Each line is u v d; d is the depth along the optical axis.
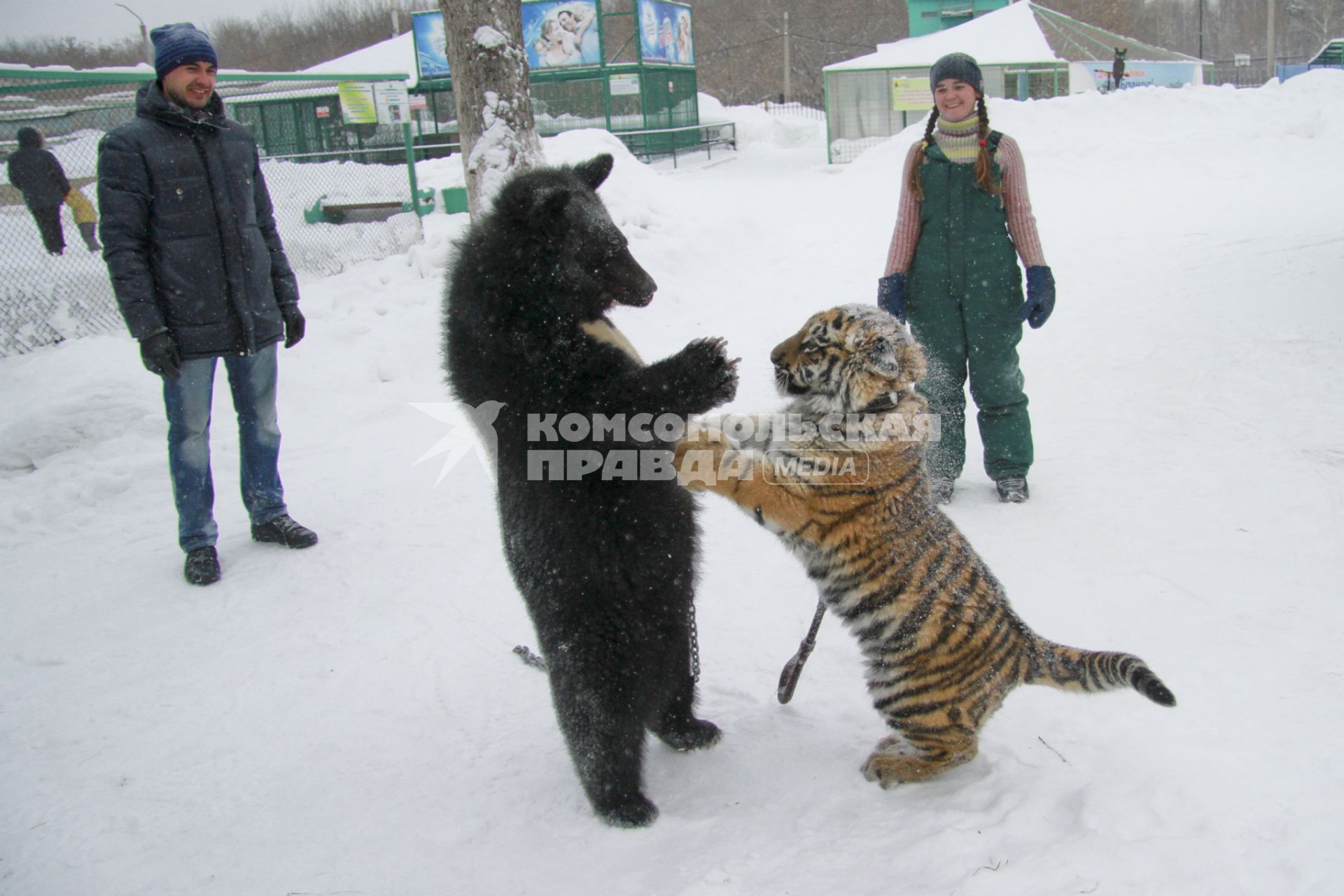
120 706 4.30
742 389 7.52
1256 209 14.23
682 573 3.35
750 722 3.79
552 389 3.07
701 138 33.81
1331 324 7.82
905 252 5.45
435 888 2.97
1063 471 5.88
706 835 3.09
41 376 8.63
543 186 3.18
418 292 10.75
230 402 8.66
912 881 2.71
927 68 28.19
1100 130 21.53
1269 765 3.02
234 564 5.80
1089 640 3.98
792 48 61.91
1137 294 9.85
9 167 12.05
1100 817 2.85
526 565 3.22
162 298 5.32
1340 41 38.28
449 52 10.55
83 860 3.26
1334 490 5.09
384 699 4.23
